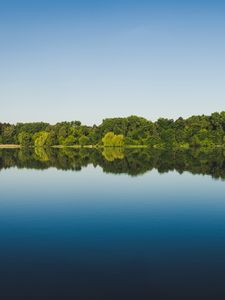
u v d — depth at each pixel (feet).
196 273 55.36
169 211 98.22
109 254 64.23
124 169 196.95
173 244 69.56
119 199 115.55
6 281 53.16
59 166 220.02
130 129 556.10
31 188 138.41
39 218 91.97
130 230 79.92
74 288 50.75
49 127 607.78
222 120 518.78
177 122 525.75
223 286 50.88
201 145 488.44
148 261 60.59
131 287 50.96
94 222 87.40
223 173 173.58
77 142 566.77
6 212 99.04
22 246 69.15
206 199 114.42
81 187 139.23
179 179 155.94
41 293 49.34
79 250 66.49
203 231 78.74
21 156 325.21
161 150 413.39
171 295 48.47
